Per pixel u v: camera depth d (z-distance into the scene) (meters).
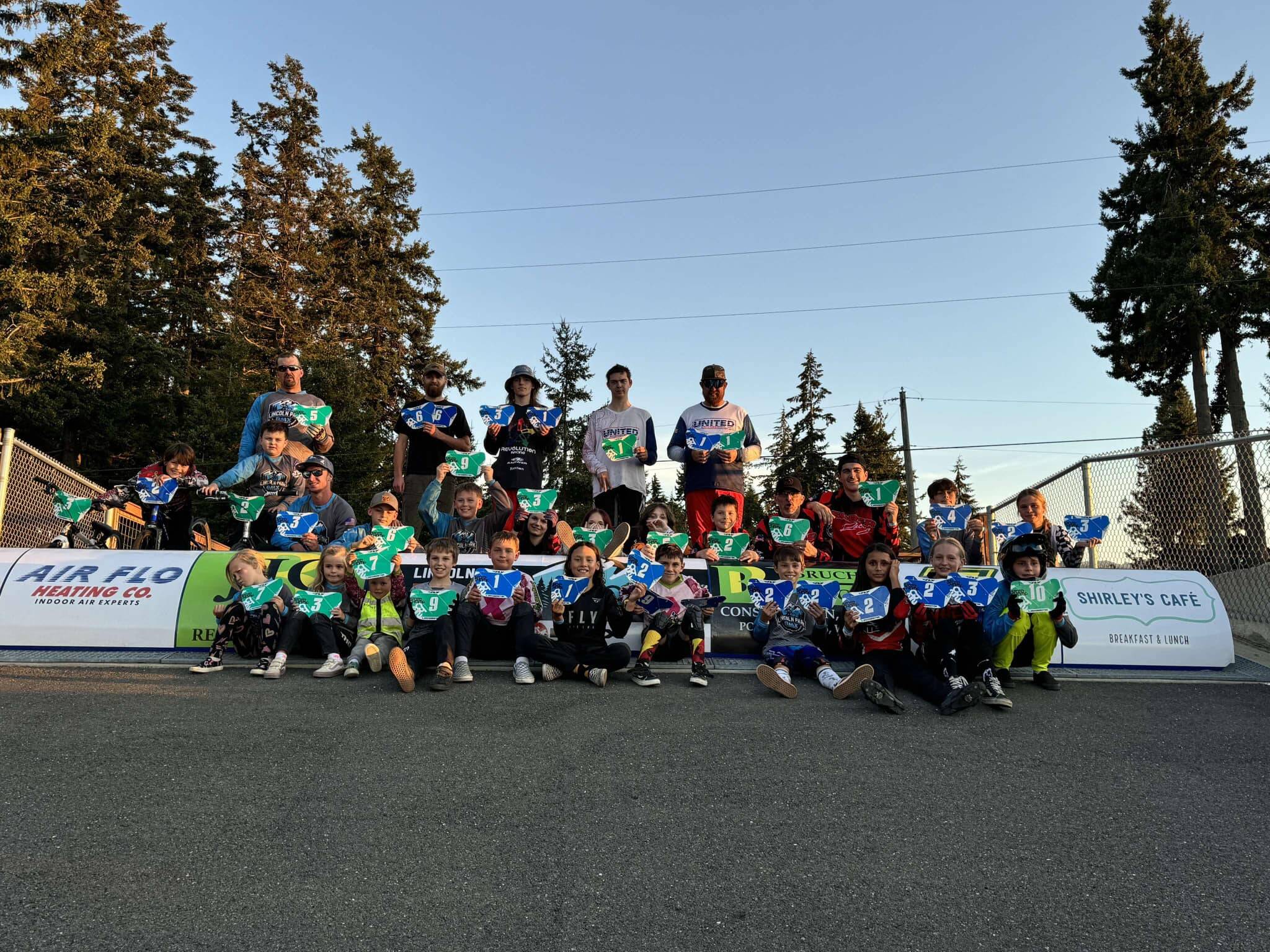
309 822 3.70
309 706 5.46
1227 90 34.09
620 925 2.96
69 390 27.59
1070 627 6.51
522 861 3.40
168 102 39.69
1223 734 5.34
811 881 3.31
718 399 9.74
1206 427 32.50
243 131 41.25
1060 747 5.00
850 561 8.57
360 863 3.34
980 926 3.01
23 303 24.42
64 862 3.27
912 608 6.41
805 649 6.65
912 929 2.98
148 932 2.81
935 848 3.63
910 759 4.73
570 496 44.50
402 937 2.83
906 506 39.78
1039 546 6.34
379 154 46.81
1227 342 33.69
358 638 6.61
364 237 43.47
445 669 6.03
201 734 4.82
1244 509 8.73
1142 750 4.98
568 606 6.56
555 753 4.66
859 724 5.38
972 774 4.53
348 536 7.75
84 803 3.82
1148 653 7.12
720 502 8.38
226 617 6.57
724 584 7.71
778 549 7.93
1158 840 3.76
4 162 26.02
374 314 42.19
